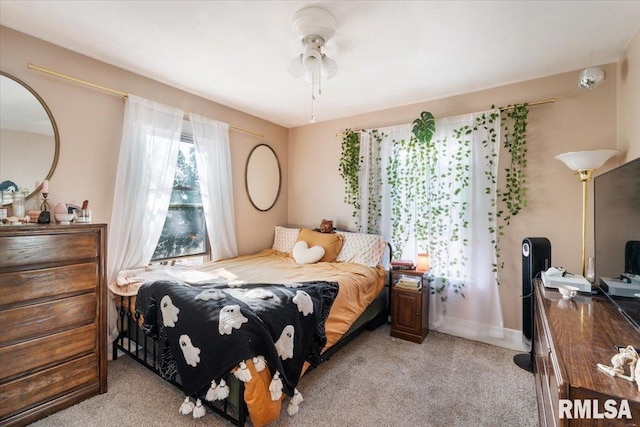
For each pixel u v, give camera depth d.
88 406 1.75
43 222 1.86
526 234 2.62
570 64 2.34
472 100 2.89
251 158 3.70
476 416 1.73
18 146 1.97
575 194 2.43
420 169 3.11
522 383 2.07
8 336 1.53
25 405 1.58
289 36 1.99
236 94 3.03
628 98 2.04
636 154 1.90
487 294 2.77
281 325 1.62
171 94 2.83
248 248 3.70
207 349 1.50
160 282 1.93
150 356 2.28
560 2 1.62
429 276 2.99
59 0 1.65
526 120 2.61
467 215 2.85
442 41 2.02
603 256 1.64
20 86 1.97
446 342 2.74
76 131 2.22
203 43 2.08
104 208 2.37
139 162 2.52
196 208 3.20
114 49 2.18
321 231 3.59
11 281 1.54
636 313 1.23
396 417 1.71
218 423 1.61
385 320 3.28
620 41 2.00
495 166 2.72
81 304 1.80
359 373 2.18
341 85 2.77
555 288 1.87
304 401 1.83
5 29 1.91
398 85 2.76
